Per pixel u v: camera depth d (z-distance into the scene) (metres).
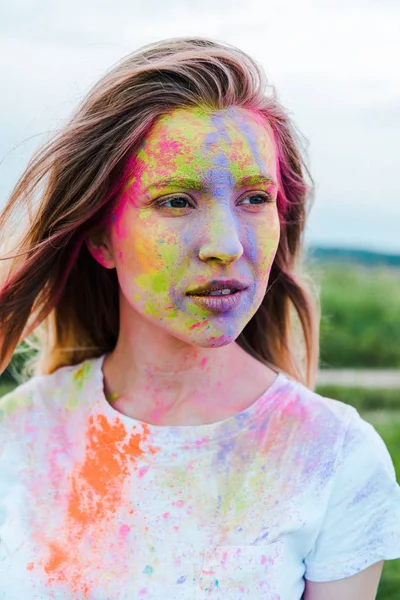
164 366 1.45
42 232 1.49
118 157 1.34
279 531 1.31
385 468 1.37
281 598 1.30
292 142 1.51
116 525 1.36
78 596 1.32
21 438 1.52
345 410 1.43
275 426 1.40
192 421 1.43
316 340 1.77
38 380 1.62
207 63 1.33
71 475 1.44
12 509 1.43
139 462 1.40
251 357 1.50
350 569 1.33
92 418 1.47
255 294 1.33
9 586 1.36
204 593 1.28
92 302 1.70
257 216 1.34
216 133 1.30
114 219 1.39
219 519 1.33
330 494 1.35
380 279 7.43
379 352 6.50
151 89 1.32
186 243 1.30
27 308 1.62
